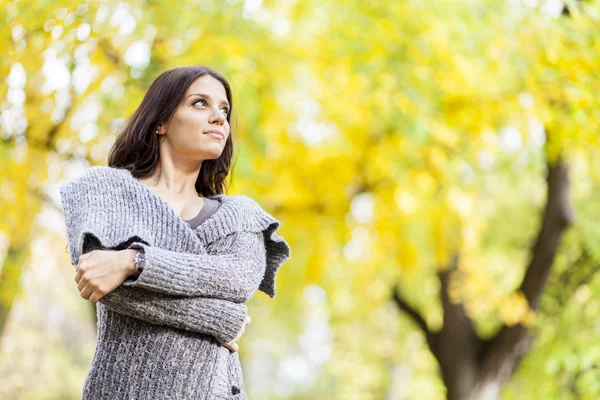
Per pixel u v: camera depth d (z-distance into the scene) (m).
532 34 7.70
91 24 6.87
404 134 8.51
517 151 10.20
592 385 11.34
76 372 21.08
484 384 11.48
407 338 18.45
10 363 19.70
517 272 13.78
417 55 8.12
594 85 7.48
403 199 8.76
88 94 7.26
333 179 9.12
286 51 8.34
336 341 20.17
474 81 8.25
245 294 2.79
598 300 12.44
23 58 6.82
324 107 8.71
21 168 7.43
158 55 7.39
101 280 2.56
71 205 2.79
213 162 3.15
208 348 2.73
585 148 8.02
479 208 11.20
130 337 2.67
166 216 2.77
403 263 9.57
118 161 2.97
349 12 8.27
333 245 10.07
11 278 8.67
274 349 27.19
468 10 8.06
